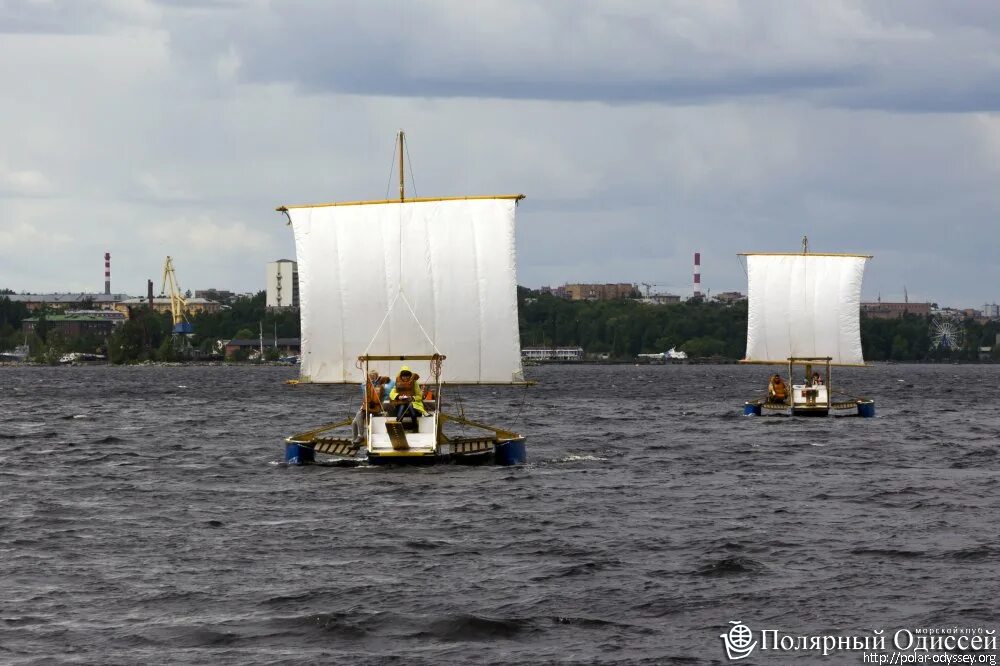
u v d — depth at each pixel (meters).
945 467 104.38
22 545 65.88
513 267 100.94
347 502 80.50
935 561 60.78
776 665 45.38
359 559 61.88
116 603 53.12
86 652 46.53
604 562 60.84
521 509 77.31
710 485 90.38
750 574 58.06
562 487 87.94
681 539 67.00
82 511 78.00
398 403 96.69
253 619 50.69
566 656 46.25
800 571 58.72
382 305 102.12
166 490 87.94
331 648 47.19
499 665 45.31
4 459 111.88
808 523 72.44
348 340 102.81
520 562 61.06
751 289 185.00
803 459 111.19
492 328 101.31
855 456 114.25
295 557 62.44
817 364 184.00
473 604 52.88
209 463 107.19
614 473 97.50
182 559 61.97
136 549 64.62
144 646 47.25
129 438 137.75
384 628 49.50
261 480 93.00
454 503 79.69
